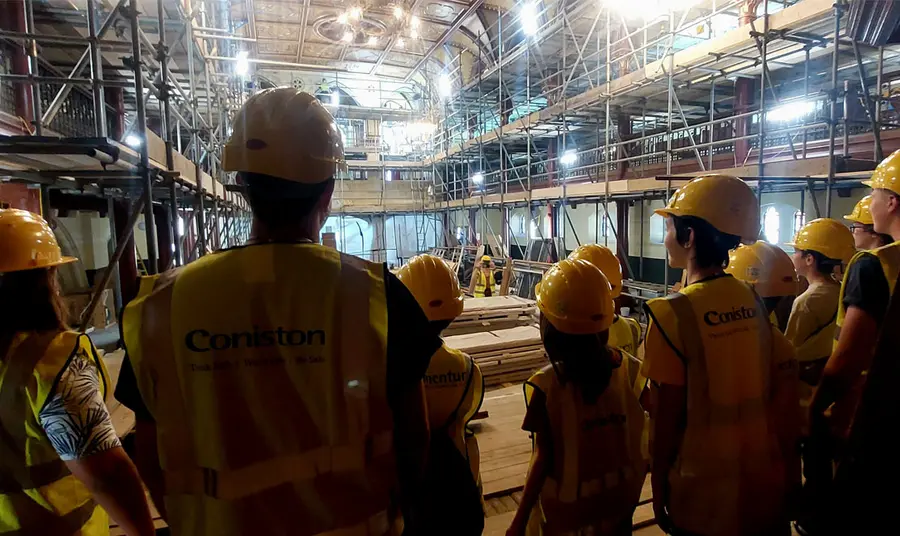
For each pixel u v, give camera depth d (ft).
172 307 2.74
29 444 4.34
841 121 18.15
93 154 9.59
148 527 4.57
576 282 5.27
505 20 44.14
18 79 10.90
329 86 65.51
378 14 44.96
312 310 2.76
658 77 25.30
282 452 2.70
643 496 8.98
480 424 12.35
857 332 5.35
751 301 5.15
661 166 37.76
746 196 5.22
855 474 2.38
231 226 37.76
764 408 5.07
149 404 2.77
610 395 5.46
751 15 21.52
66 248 24.11
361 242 68.64
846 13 16.79
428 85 64.13
